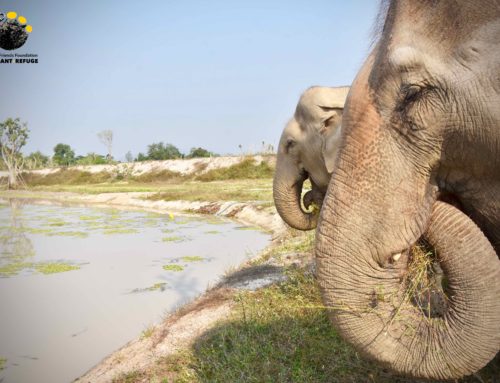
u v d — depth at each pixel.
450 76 2.59
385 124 2.69
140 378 5.10
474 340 2.47
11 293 9.47
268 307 6.06
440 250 2.65
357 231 2.62
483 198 2.81
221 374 4.63
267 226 16.62
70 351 6.50
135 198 30.98
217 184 38.34
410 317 2.62
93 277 10.62
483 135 2.57
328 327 5.19
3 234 17.61
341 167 2.71
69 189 49.84
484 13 2.57
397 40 2.70
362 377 4.08
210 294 7.45
